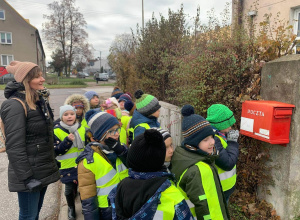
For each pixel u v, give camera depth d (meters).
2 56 35.88
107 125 2.11
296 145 2.59
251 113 2.77
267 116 2.54
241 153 3.18
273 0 6.36
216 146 2.22
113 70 9.27
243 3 6.91
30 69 2.16
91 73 71.50
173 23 6.53
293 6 5.92
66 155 3.09
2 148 2.23
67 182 3.11
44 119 2.22
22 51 37.00
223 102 3.22
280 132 2.54
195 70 3.40
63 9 45.91
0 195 4.00
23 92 2.17
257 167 2.98
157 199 1.30
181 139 4.14
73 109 3.13
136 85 7.39
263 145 2.91
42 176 2.22
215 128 2.44
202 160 1.92
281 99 2.70
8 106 2.08
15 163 2.05
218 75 3.23
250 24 4.00
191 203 1.98
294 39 3.02
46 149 2.25
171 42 6.18
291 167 2.62
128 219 1.30
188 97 3.54
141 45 6.91
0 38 35.50
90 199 2.04
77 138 3.11
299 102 2.50
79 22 47.56
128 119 3.86
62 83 34.25
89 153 2.11
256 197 3.12
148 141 1.34
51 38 47.06
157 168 1.38
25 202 2.20
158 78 6.07
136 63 7.11
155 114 2.96
